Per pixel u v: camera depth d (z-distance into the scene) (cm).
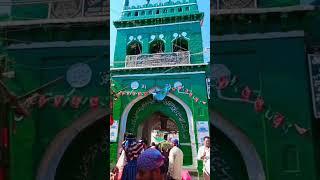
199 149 543
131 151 523
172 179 504
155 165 431
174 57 560
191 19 554
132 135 549
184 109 556
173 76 561
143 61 561
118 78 561
